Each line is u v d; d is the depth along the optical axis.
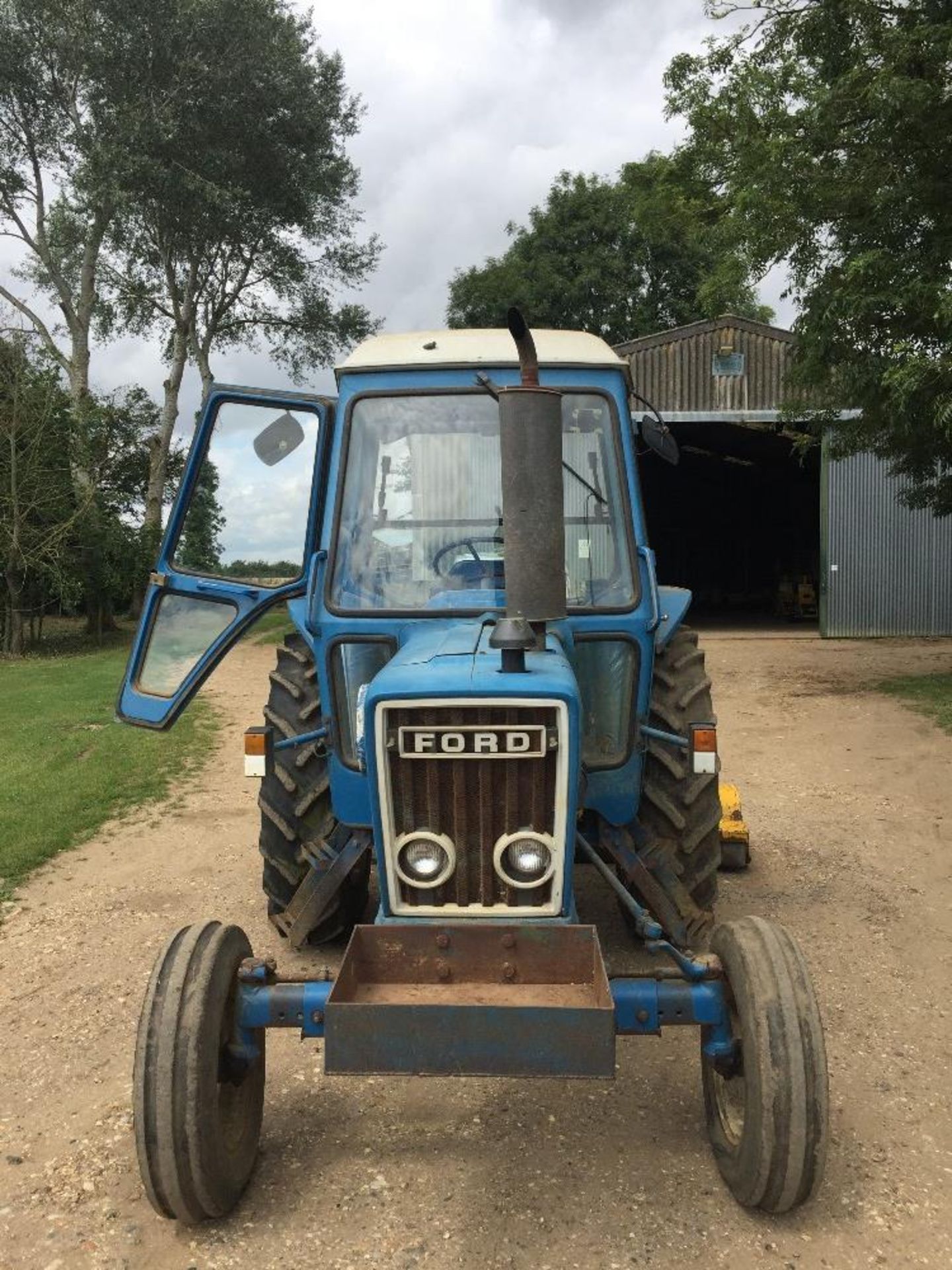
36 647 21.58
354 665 3.86
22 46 21.91
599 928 4.91
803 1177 2.66
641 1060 3.81
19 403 19.53
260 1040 3.00
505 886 2.91
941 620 18.41
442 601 3.76
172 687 4.32
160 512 25.33
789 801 7.41
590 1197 3.00
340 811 4.01
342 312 27.77
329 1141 3.32
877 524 18.42
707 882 4.39
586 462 3.95
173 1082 2.67
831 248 9.48
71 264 25.98
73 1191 3.09
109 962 4.79
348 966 2.73
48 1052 3.96
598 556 3.90
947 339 8.82
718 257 10.36
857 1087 3.59
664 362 18.50
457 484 3.93
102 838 6.88
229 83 22.34
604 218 33.00
